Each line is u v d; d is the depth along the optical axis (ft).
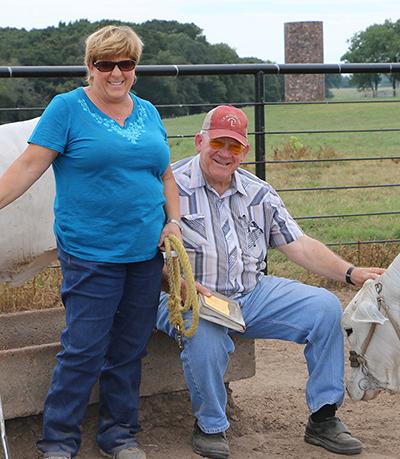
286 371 19.53
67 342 13.53
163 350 15.37
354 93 130.82
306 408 17.29
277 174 45.91
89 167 12.87
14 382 14.28
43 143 12.72
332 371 14.82
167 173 14.10
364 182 43.01
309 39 105.70
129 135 13.04
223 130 14.40
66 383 13.56
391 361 13.75
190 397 15.52
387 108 84.94
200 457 14.74
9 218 13.85
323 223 33.45
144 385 15.31
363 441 15.74
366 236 31.12
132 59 12.91
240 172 15.39
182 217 14.73
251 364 15.99
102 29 12.90
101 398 14.33
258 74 21.86
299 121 74.95
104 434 14.37
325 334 14.75
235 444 15.49
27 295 21.85
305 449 15.26
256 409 17.16
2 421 12.86
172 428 15.74
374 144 58.75
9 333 17.51
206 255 14.73
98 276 13.20
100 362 13.60
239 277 15.01
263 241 15.37
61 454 13.67
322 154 51.24
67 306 13.50
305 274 25.88
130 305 13.71
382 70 22.18
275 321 15.06
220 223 14.87
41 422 14.87
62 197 13.15
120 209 13.07
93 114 12.96
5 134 14.08
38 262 14.67
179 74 20.57
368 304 13.58
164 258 14.67
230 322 14.17
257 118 22.39
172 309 13.89
